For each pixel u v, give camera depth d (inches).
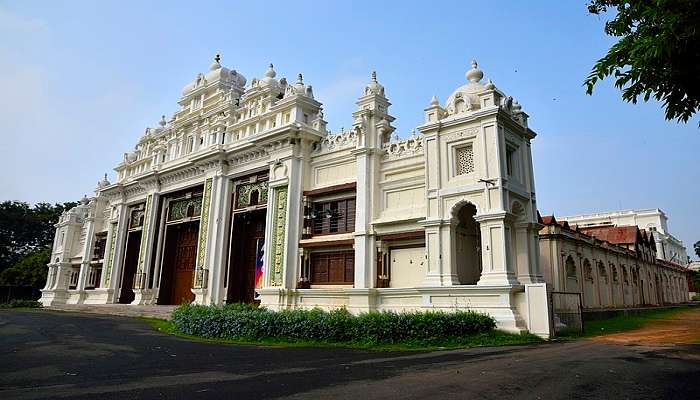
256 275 1060.5
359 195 858.8
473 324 588.4
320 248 925.8
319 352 495.8
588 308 1138.7
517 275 699.4
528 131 776.9
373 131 884.6
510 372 348.8
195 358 451.2
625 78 303.3
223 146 1154.7
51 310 1408.7
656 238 2913.4
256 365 400.5
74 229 1876.2
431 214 727.1
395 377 330.3
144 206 1493.6
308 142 999.6
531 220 730.8
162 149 1441.9
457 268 719.1
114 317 1066.1
